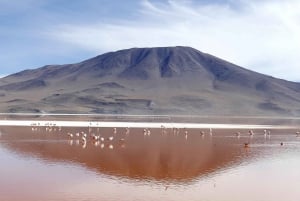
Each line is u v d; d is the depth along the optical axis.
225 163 55.41
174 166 52.25
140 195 37.53
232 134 99.19
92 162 53.22
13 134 84.75
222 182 43.81
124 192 38.31
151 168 50.44
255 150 69.31
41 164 50.75
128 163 53.38
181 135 93.19
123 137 85.56
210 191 39.84
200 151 66.62
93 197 36.28
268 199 37.75
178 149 68.25
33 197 35.75
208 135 94.81
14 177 42.97
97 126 112.50
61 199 35.38
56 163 51.75
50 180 42.09
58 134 86.88
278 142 82.69
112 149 66.12
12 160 53.09
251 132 98.81
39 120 137.88
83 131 96.62
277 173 49.16
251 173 48.91
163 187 40.78
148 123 134.38
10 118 150.00
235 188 41.28
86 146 68.88
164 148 69.00
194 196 37.88
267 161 57.62
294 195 39.28
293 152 67.25
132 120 157.50
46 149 63.81
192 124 136.50
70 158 55.81
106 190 38.81
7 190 37.75
